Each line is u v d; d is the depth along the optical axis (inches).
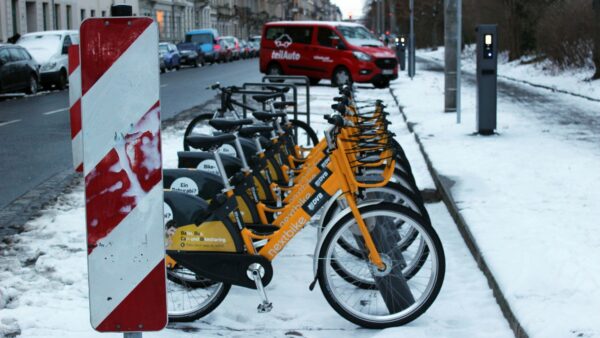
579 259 230.5
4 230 309.0
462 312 212.7
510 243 252.5
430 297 204.5
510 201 314.5
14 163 474.3
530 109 718.5
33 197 374.9
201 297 211.3
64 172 444.1
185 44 2124.8
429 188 370.9
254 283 204.2
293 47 1190.3
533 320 187.2
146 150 147.9
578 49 1152.8
